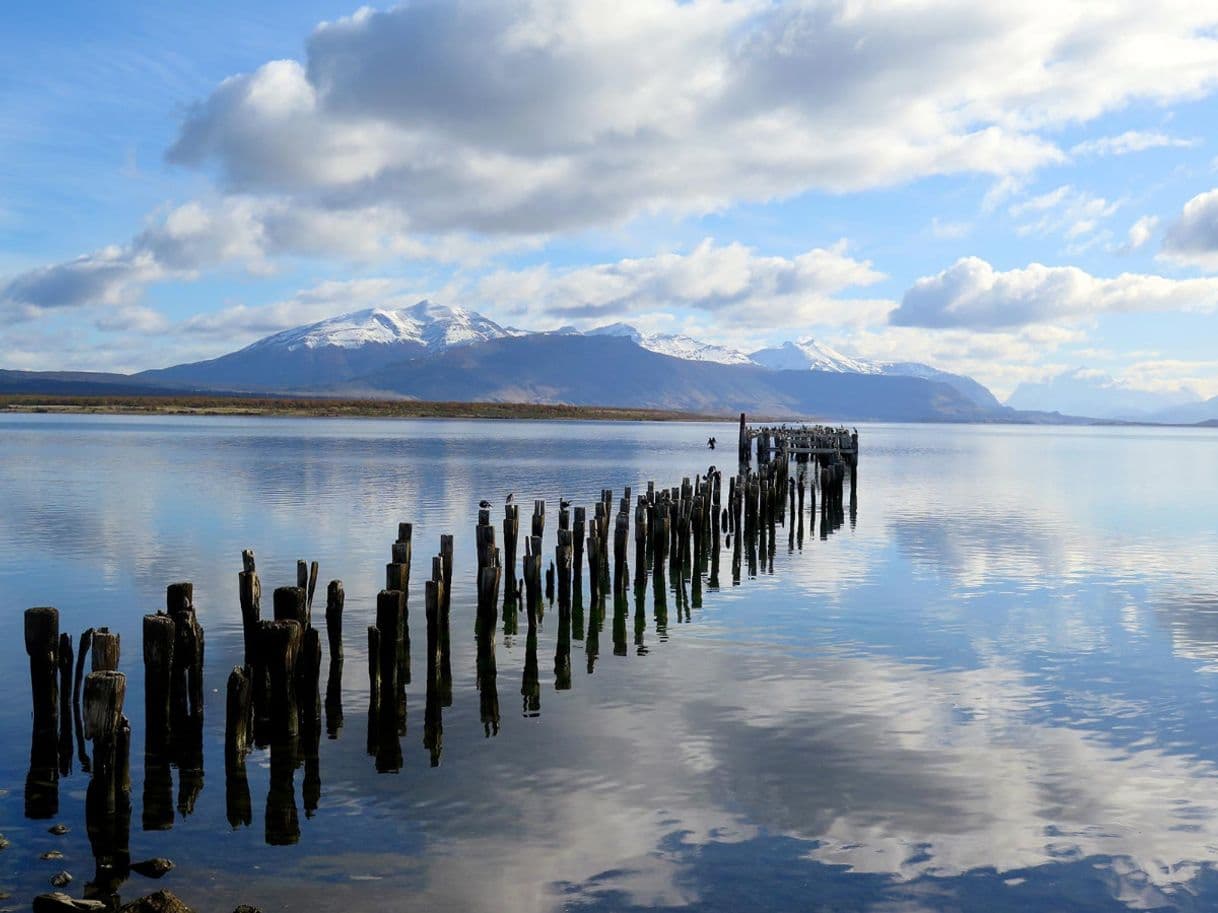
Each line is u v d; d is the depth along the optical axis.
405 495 56.22
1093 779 15.22
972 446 162.50
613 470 78.19
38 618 14.90
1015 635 24.62
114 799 13.05
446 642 22.84
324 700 18.61
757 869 12.27
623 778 14.97
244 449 98.88
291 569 32.41
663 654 22.48
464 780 14.81
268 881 11.88
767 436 78.12
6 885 11.73
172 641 15.23
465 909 11.30
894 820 13.66
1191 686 20.25
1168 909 11.56
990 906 11.55
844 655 22.48
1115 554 38.66
